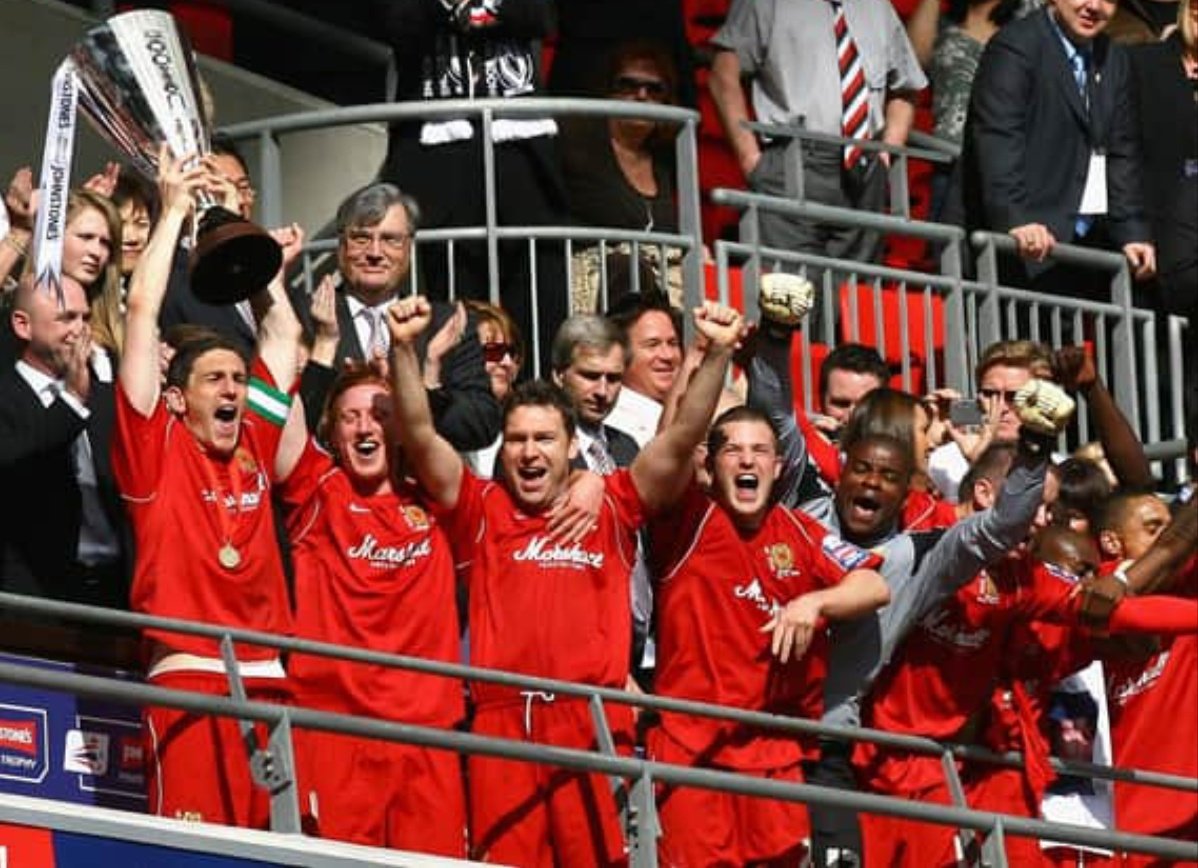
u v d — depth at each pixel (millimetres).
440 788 22484
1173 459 30188
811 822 23109
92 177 27828
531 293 27359
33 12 28391
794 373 29297
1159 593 24562
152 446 22047
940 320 29984
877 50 31484
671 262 28406
